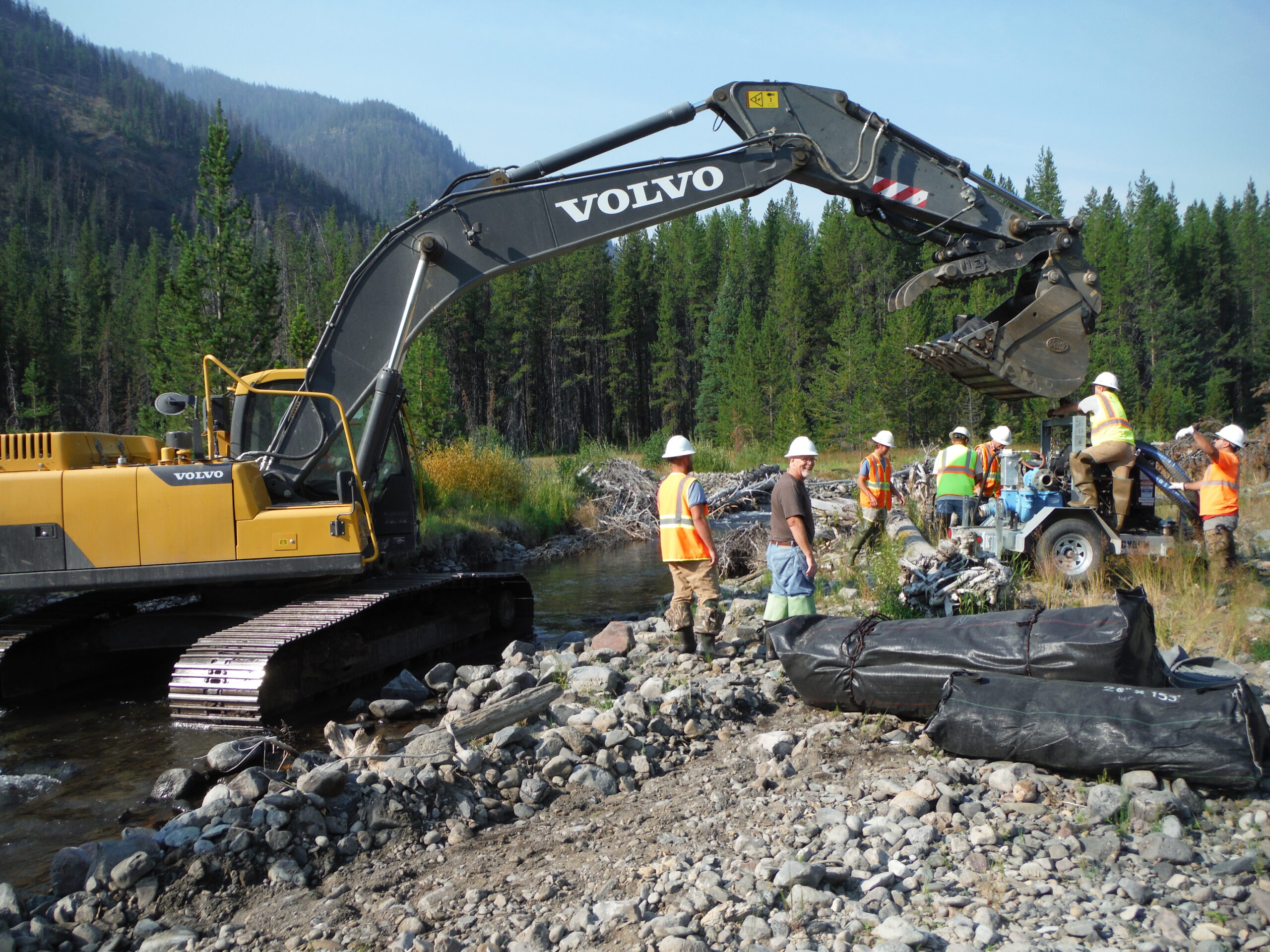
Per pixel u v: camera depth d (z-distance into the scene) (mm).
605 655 8047
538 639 10609
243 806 4711
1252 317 75438
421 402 37031
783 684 6883
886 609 7961
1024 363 8727
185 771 5770
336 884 4223
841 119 8828
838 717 6023
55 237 152750
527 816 4980
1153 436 43406
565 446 74625
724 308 67375
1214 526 8961
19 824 5324
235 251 26750
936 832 4238
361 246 92125
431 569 16281
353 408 8539
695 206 8680
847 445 50188
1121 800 4297
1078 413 10070
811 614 6688
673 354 70938
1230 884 3674
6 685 8039
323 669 8016
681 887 3838
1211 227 77500
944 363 9055
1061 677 5191
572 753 5633
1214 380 62312
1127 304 66188
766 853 4148
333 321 8523
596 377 76000
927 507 14398
